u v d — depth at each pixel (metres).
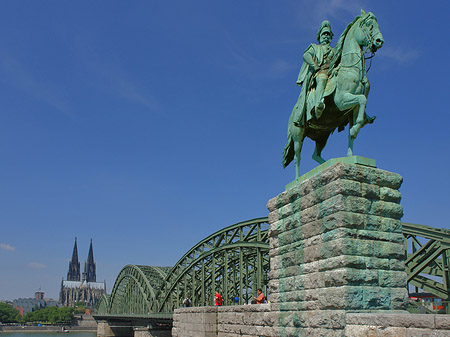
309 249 14.05
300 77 16.31
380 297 12.42
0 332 198.75
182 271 56.88
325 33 15.86
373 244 12.81
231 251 44.78
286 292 15.17
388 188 13.54
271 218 16.72
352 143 14.02
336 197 12.98
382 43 13.69
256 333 19.19
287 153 17.67
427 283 24.52
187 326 29.30
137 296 84.69
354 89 13.84
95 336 170.62
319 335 13.00
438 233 24.02
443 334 8.80
